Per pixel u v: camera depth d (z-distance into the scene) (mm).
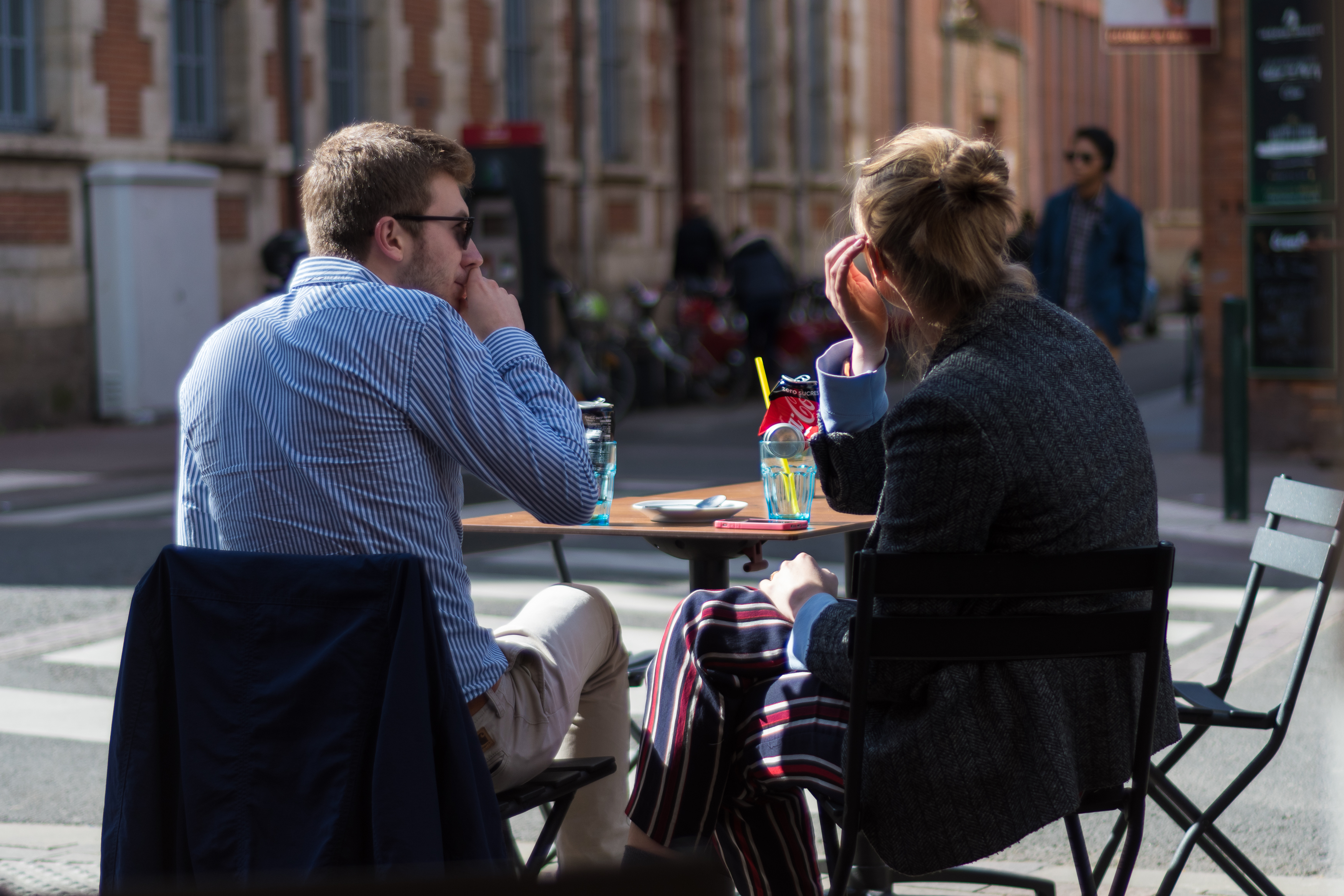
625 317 32438
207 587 3900
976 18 59156
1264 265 18328
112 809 3953
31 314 24281
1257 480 16781
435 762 3734
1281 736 4891
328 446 4148
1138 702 4078
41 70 24844
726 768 4402
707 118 41531
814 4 47438
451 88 32812
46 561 13445
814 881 4660
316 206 4484
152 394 25453
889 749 3973
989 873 5605
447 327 4246
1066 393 3910
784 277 28938
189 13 27562
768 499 5391
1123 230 14117
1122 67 76500
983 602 3984
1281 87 17828
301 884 1724
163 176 25281
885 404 4637
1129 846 4086
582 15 36281
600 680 4984
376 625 3748
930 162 4023
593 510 4434
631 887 1721
